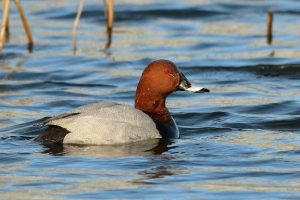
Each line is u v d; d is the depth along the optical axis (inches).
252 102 682.8
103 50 870.4
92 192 453.4
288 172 491.8
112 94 717.3
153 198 444.1
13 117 627.5
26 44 888.3
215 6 1053.8
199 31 952.9
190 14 1024.9
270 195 451.2
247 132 593.3
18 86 738.2
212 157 523.8
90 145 531.8
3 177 476.4
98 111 540.1
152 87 573.0
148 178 478.0
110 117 538.3
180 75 576.4
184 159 516.4
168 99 702.5
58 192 452.8
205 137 576.7
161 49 875.4
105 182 469.7
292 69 797.2
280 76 780.0
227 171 493.7
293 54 850.1
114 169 493.4
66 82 754.8
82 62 826.2
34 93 716.0
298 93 716.7
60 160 506.6
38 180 471.8
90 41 906.7
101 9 1030.4
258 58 836.6
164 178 478.3
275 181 475.2
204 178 479.5
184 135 581.3
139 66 813.9
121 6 1047.6
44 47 880.3
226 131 594.9
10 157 511.8
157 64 575.2
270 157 524.1
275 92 722.2
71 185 464.1
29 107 665.0
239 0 1088.8
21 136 565.6
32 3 1060.5
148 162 508.1
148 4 1057.5
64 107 671.1
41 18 997.2
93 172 486.6
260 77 778.2
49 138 535.8
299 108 660.7
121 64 818.8
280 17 1008.9
